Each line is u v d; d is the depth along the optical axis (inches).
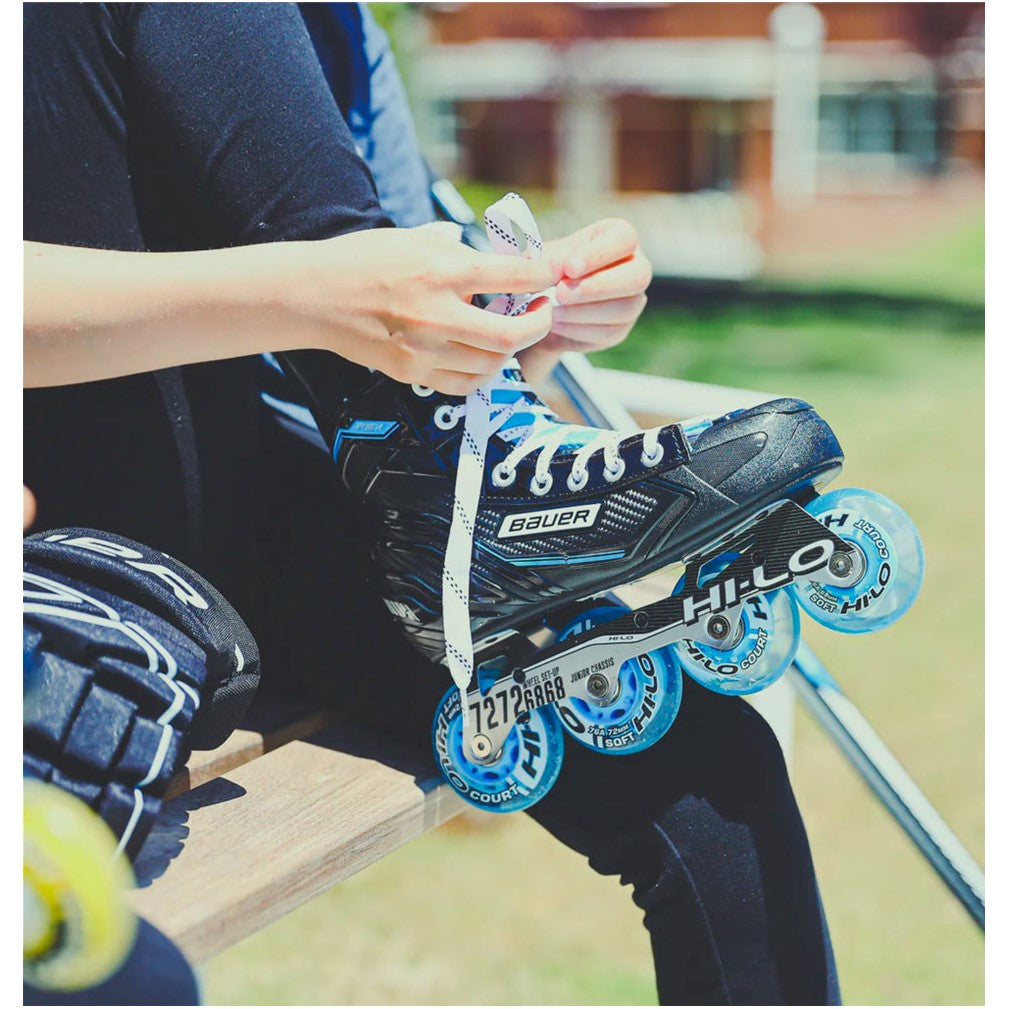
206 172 32.7
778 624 31.8
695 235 394.9
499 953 71.9
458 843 88.7
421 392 33.4
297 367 35.3
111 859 24.8
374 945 72.9
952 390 238.4
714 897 31.7
